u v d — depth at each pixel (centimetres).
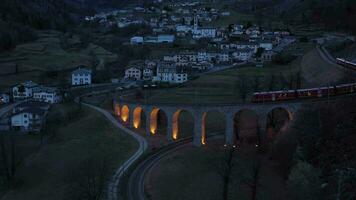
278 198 8381
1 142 12575
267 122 12269
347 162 7688
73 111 16875
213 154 11381
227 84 19288
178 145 12556
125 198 9125
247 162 10375
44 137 14700
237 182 9362
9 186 10725
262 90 16612
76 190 9625
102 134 13900
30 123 15962
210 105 12269
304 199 7438
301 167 8094
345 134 8644
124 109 15262
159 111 15338
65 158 12194
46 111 17362
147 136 13525
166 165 10956
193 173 10288
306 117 10288
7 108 18838
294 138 9938
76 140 13625
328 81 15588
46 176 11144
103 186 9494
